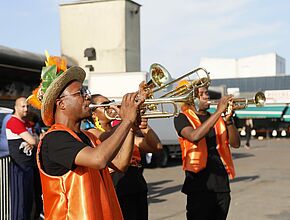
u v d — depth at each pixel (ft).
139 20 68.74
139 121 9.71
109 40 65.72
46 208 8.36
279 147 76.02
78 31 67.00
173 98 9.49
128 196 12.67
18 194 17.63
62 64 9.64
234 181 35.29
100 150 7.77
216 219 14.05
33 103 9.66
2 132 17.80
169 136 47.19
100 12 66.03
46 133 8.38
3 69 37.22
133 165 12.87
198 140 13.16
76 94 8.63
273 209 24.68
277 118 104.27
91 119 12.14
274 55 160.76
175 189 31.78
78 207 8.04
